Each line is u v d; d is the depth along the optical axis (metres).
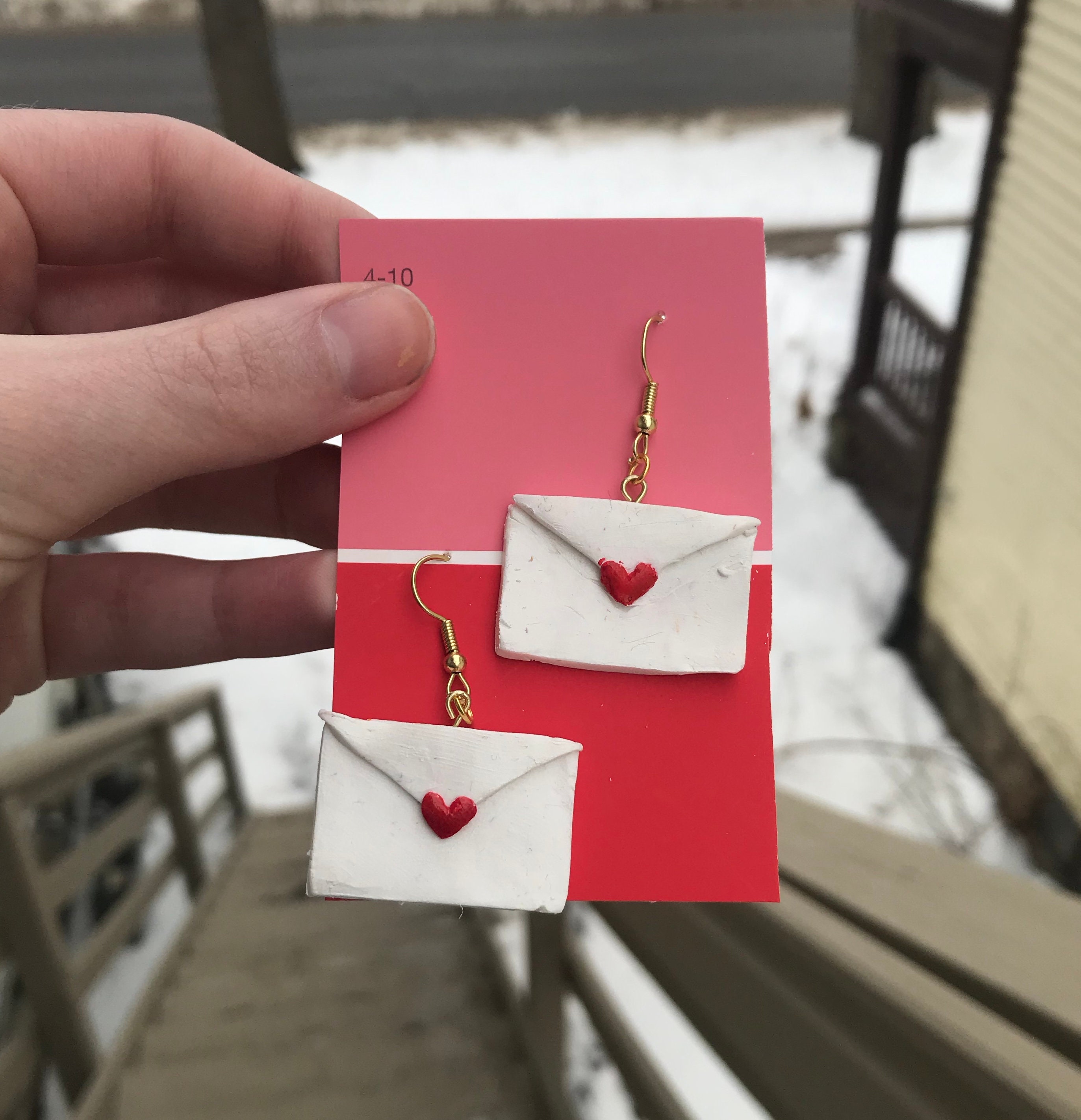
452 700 0.17
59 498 0.17
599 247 0.17
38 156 0.21
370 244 0.17
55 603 0.22
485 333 0.17
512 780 0.16
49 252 0.22
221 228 0.22
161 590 0.22
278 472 0.24
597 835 0.17
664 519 0.17
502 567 0.17
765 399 0.17
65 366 0.17
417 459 0.17
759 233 0.17
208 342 0.17
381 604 0.17
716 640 0.17
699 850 0.17
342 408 0.17
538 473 0.17
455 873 0.16
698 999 0.21
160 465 0.17
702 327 0.17
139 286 0.23
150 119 0.21
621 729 0.17
